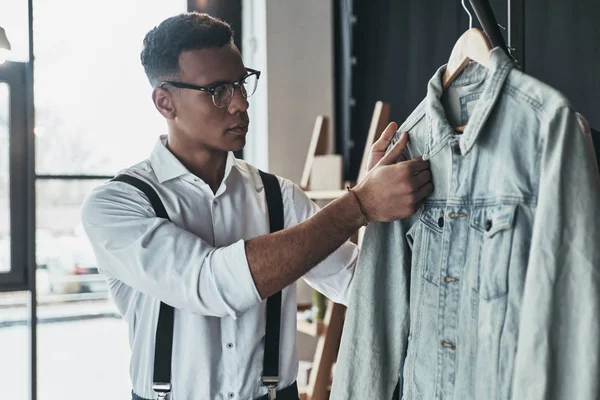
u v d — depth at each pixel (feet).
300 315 10.36
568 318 3.06
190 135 5.09
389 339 4.38
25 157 10.38
